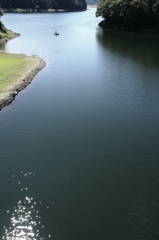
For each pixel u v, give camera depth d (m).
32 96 40.56
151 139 28.17
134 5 110.81
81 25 141.88
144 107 36.34
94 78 49.78
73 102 38.00
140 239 16.72
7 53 68.94
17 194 20.27
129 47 80.00
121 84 46.22
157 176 22.44
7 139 28.03
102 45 83.31
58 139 28.00
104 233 17.09
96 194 20.34
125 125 31.12
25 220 18.00
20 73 50.88
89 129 30.08
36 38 97.56
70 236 16.91
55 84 46.41
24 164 23.89
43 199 19.80
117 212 18.67
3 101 37.28
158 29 111.25
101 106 36.56
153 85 45.59
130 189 20.88
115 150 26.08
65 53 71.94
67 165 23.75
